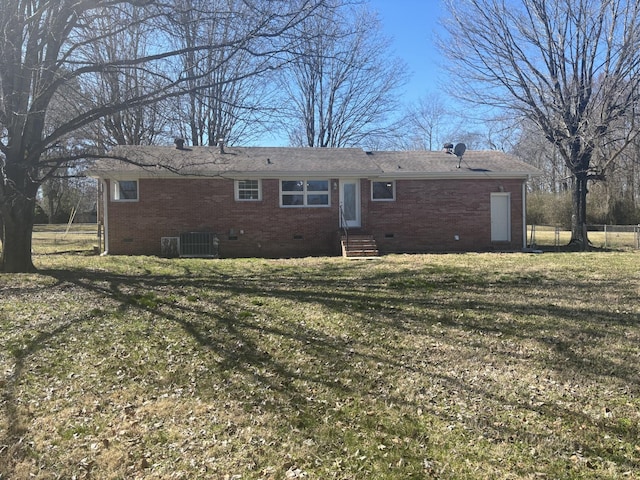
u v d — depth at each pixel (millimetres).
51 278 10578
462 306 8172
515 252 19141
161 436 3896
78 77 11234
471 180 20172
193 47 10328
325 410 4336
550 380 4957
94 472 3422
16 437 3896
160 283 10445
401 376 5113
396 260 15383
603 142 22000
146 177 18000
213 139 28562
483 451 3600
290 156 20391
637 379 4922
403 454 3578
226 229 18625
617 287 9875
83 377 5109
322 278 11414
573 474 3281
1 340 6199
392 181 19953
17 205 11375
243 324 7023
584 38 21156
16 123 10695
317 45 11320
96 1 10133
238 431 3961
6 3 9773
